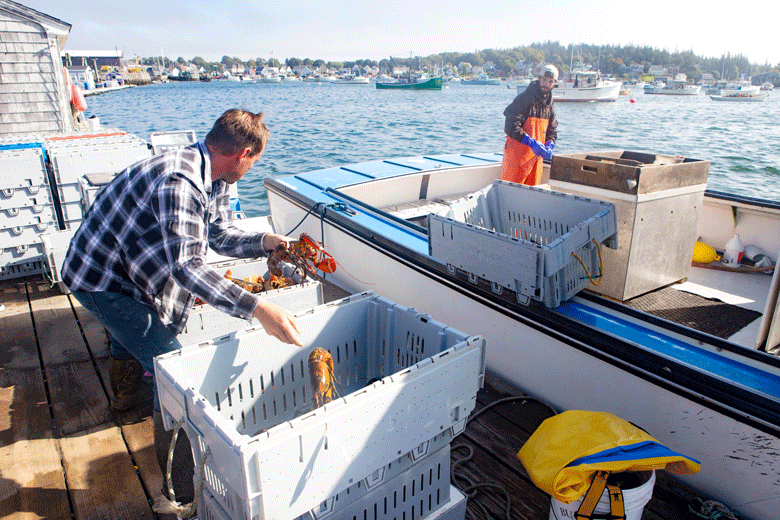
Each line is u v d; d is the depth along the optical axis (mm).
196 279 1681
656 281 2879
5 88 8406
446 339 1853
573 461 1567
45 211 4422
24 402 2740
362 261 3902
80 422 2586
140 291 1994
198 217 1764
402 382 1504
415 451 1654
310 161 14859
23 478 2201
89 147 4871
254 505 1256
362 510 1573
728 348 2033
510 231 3297
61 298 4062
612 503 1481
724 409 1849
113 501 2086
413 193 5414
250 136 1854
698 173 2812
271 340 1898
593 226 2449
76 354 3232
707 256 3344
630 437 1649
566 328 2379
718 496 1973
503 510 2031
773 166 14148
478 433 2465
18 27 8250
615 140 20375
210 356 1741
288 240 2490
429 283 3234
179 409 1545
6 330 3529
